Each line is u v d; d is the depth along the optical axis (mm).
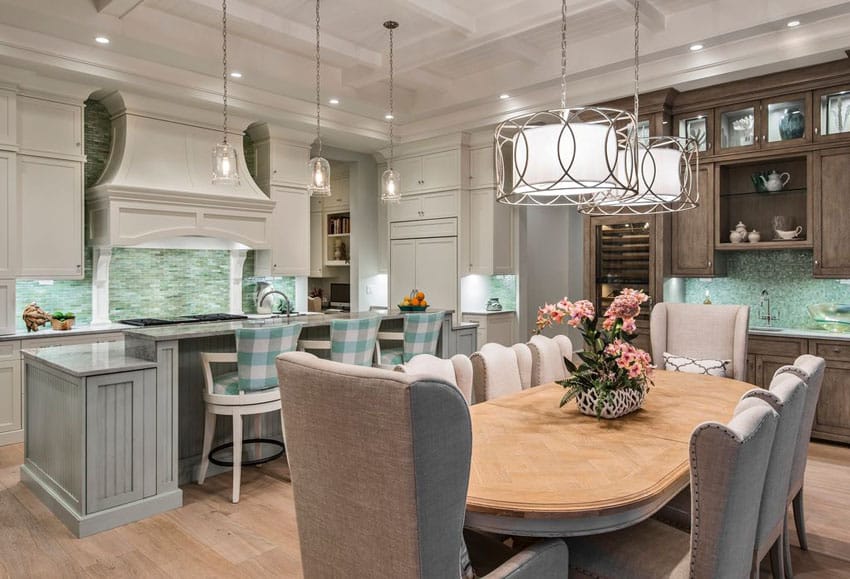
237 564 2531
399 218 7008
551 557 1531
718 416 2369
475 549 1756
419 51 4891
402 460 1220
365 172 7293
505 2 4273
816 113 4273
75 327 4816
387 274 7184
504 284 6621
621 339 2383
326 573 1457
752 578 1779
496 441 2037
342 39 4910
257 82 5121
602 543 1767
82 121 4742
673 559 1669
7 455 4031
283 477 3600
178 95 4895
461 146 6328
